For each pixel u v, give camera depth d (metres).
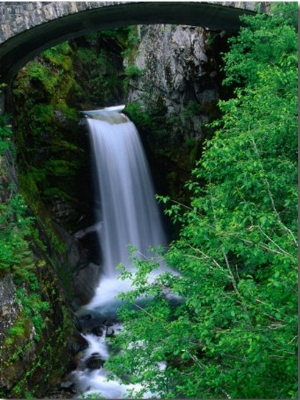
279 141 7.09
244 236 5.86
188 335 5.97
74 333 11.62
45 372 9.63
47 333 10.03
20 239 10.42
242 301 5.49
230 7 11.88
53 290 11.22
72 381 10.41
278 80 7.86
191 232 6.55
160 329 6.24
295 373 5.52
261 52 10.05
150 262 6.81
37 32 12.09
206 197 7.18
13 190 11.61
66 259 14.80
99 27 13.23
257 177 6.40
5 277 9.15
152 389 6.29
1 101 13.25
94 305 14.55
